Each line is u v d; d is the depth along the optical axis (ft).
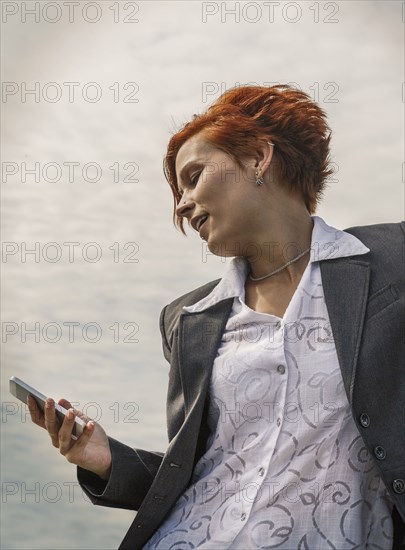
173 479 8.53
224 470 8.38
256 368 8.40
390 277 8.29
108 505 8.98
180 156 8.96
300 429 8.10
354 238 8.63
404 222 8.79
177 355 8.99
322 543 7.84
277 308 8.67
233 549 8.02
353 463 7.97
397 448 7.74
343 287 8.32
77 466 8.98
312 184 8.98
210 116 8.96
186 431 8.53
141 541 8.61
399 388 7.92
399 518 7.95
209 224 8.82
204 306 8.96
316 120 9.06
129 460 8.86
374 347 7.98
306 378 8.20
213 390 8.59
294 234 8.79
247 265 9.05
